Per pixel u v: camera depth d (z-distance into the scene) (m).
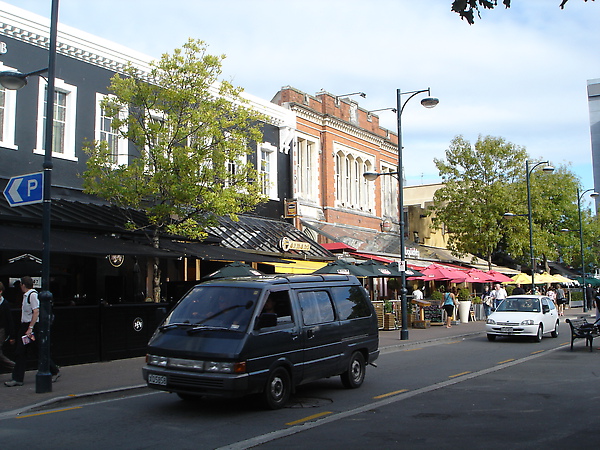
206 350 8.62
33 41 16.72
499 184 35.41
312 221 27.77
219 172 15.85
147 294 19.14
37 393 10.09
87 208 16.67
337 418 8.48
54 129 17.27
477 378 12.21
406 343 19.03
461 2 7.00
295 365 9.49
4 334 10.95
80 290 17.41
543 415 8.62
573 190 47.97
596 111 96.44
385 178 35.91
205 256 17.09
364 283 29.67
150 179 15.35
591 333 17.47
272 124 25.86
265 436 7.48
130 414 8.89
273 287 9.59
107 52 18.56
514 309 21.78
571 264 58.94
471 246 36.56
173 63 15.54
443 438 7.34
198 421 8.39
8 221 13.87
